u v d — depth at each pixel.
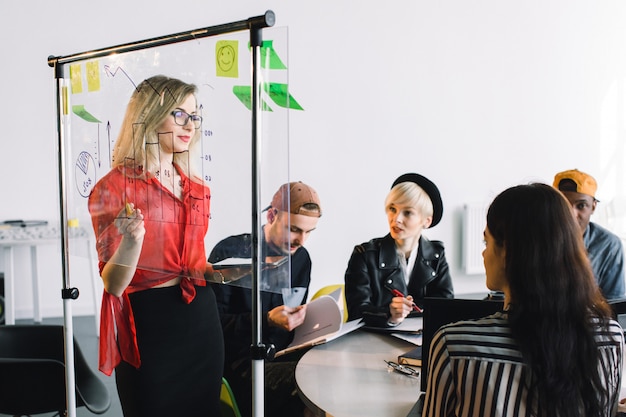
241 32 1.38
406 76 5.06
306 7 4.81
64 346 2.03
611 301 1.58
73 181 1.89
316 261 4.95
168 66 1.56
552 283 0.94
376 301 2.71
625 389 1.48
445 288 2.89
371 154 5.04
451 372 1.00
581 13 5.43
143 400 1.72
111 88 1.72
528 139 5.41
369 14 4.94
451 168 5.23
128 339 1.74
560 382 0.91
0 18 4.45
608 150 5.57
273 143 1.29
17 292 4.66
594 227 2.99
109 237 1.76
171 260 1.60
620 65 5.55
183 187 1.56
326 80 4.89
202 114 1.49
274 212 1.30
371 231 5.07
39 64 4.55
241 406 2.11
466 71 5.20
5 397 1.93
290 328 2.01
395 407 1.38
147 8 4.65
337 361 1.74
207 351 1.81
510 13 5.27
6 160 4.55
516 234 0.98
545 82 5.41
